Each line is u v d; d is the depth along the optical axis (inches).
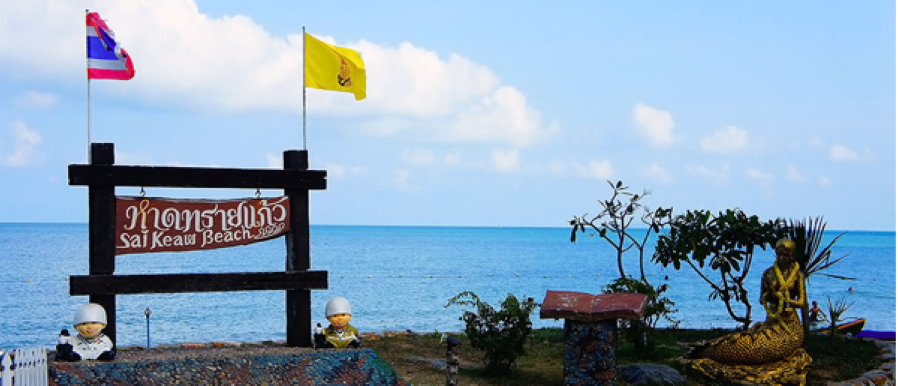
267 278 599.8
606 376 553.0
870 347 738.8
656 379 575.8
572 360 558.6
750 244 733.3
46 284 2020.2
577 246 5713.6
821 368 645.9
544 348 732.7
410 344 751.1
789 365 591.2
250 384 529.7
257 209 605.9
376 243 5959.6
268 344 687.7
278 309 1492.4
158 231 586.6
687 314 1466.5
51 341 1104.2
